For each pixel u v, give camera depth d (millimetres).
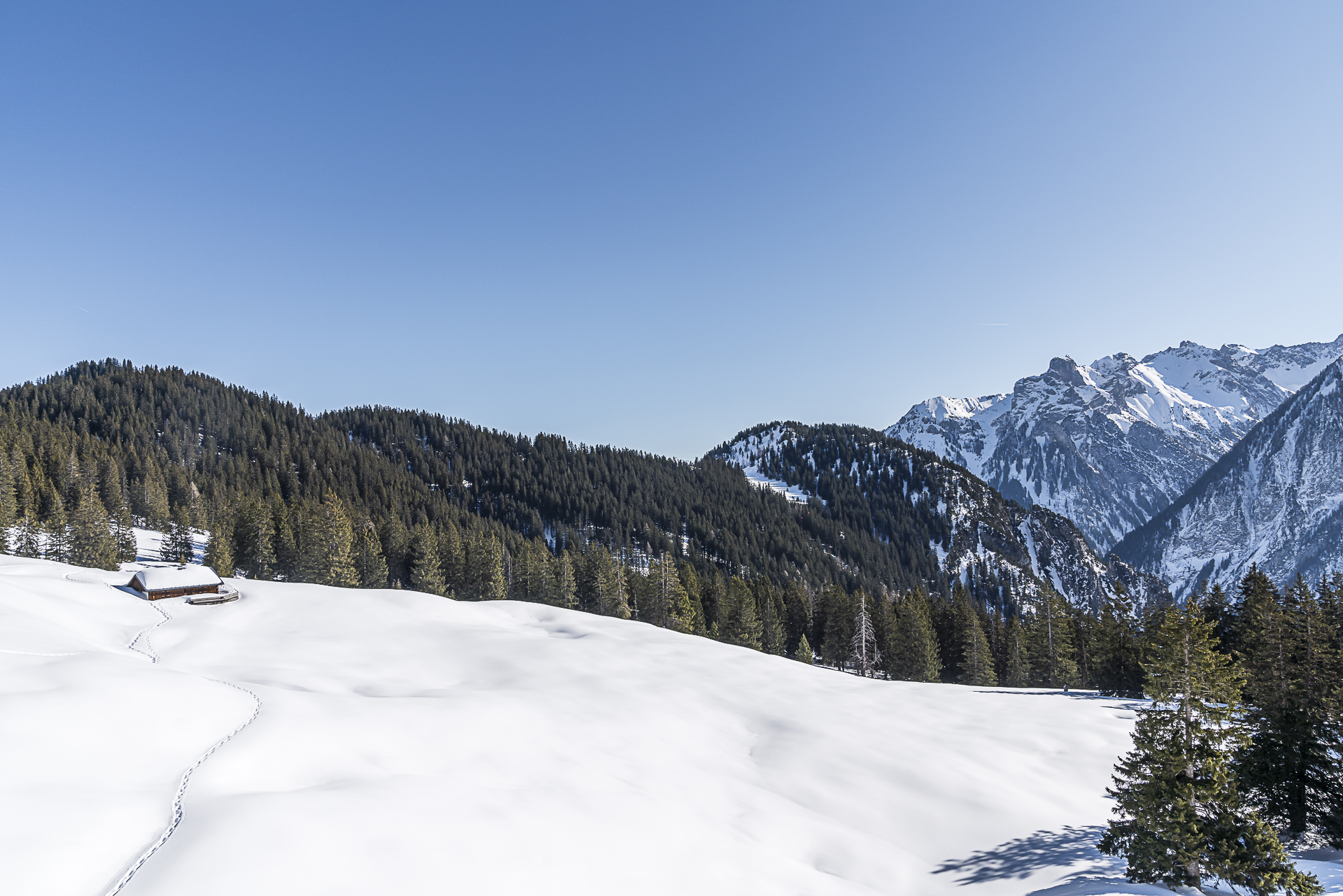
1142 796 19594
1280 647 41281
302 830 14664
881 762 28984
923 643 76812
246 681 31688
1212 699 19578
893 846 22406
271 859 13414
